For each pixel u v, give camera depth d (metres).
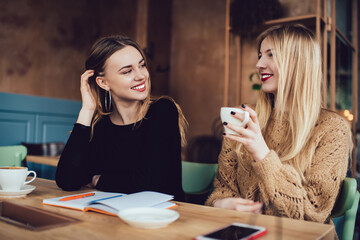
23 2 3.34
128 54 1.35
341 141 1.16
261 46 1.33
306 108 1.20
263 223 0.75
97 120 1.47
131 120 1.46
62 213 0.81
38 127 3.34
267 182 0.97
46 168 3.26
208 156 4.20
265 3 3.18
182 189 1.41
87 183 1.33
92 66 1.39
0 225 0.71
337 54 3.34
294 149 1.18
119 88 1.37
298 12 3.29
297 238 0.65
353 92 3.88
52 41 3.61
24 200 0.95
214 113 4.33
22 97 3.19
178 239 0.63
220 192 1.33
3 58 3.18
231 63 3.75
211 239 0.61
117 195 0.98
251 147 0.96
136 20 4.43
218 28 4.39
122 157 1.41
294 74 1.24
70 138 1.30
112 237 0.64
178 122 1.56
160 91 4.54
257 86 3.23
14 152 1.96
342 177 1.12
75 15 3.85
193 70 4.54
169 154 1.39
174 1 4.76
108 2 4.22
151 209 0.77
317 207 1.06
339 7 3.54
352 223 1.15
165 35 4.65
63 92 3.72
